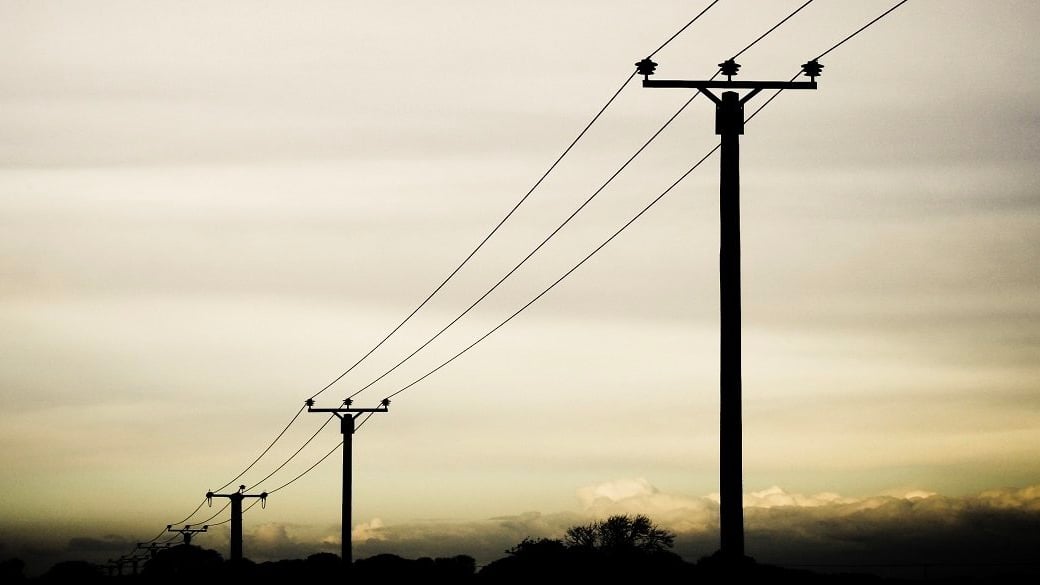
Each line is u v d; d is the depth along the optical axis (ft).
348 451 214.48
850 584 212.02
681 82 79.25
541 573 261.03
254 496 345.51
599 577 244.01
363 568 360.48
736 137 78.38
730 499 74.02
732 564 73.20
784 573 167.32
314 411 214.69
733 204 77.36
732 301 76.07
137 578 472.03
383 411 217.15
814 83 79.30
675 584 195.31
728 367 75.46
